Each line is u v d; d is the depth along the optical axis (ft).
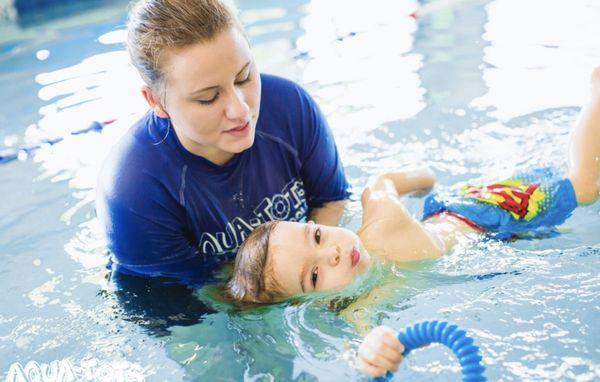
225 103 5.49
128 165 6.50
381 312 6.14
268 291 6.70
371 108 10.61
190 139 6.32
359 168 8.90
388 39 13.65
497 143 9.09
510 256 6.75
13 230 8.30
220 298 6.82
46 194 9.09
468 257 6.86
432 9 15.28
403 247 7.02
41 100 12.06
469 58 12.06
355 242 6.84
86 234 8.07
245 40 5.57
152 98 5.96
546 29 12.85
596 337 5.30
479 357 4.57
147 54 5.49
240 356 5.88
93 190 9.05
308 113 7.14
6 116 11.60
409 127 9.88
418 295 6.30
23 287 7.17
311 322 6.23
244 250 6.89
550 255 6.64
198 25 5.28
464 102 10.39
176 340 6.19
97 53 13.98
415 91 11.02
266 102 6.90
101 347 6.13
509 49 12.19
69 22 16.52
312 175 7.45
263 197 7.06
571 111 9.55
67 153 10.17
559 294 5.91
